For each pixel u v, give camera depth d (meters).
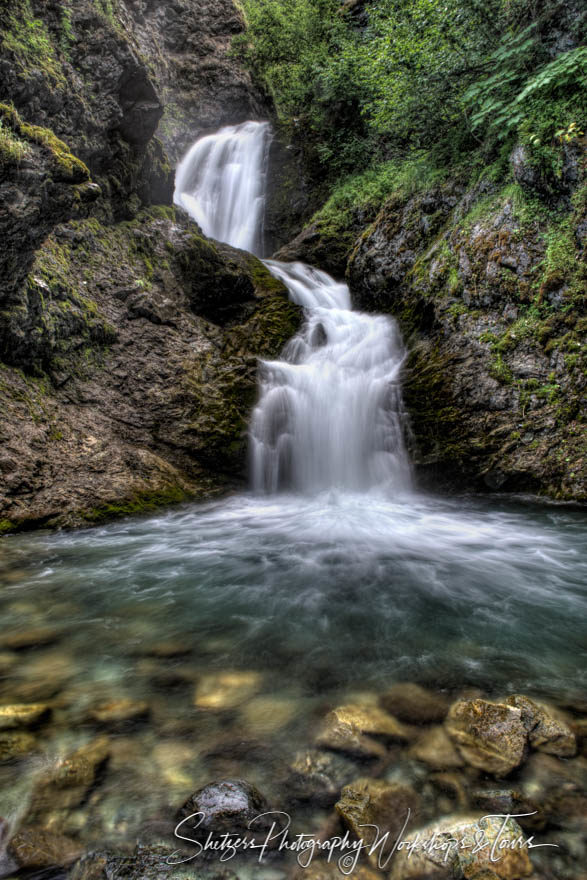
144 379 7.09
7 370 5.75
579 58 6.06
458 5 7.78
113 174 8.00
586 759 1.89
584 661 2.72
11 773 1.84
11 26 6.09
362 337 9.00
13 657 2.72
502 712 2.06
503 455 6.53
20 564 4.30
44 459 5.52
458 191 8.59
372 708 2.23
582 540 5.04
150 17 14.76
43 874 1.46
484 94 7.34
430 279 8.20
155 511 5.93
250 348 8.27
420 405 7.34
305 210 14.32
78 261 7.14
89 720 2.15
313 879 1.47
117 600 3.57
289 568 4.30
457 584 3.95
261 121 16.83
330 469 7.79
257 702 2.30
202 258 8.68
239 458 7.20
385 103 9.61
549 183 6.62
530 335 6.62
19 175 4.80
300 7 15.23
